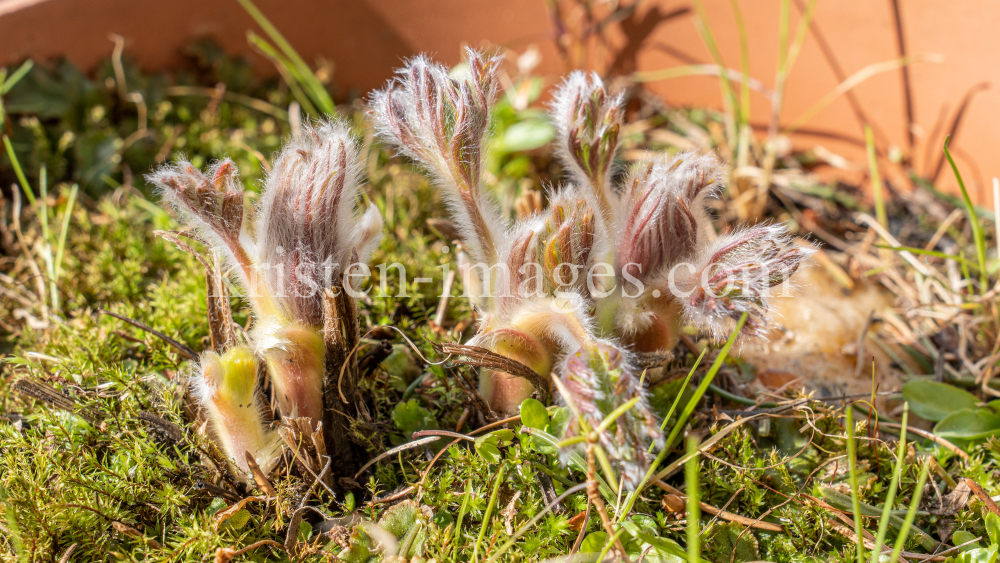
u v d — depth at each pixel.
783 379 0.38
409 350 0.36
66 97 0.44
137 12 0.45
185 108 0.47
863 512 0.32
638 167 0.32
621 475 0.30
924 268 0.42
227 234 0.30
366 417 0.33
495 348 0.31
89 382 0.34
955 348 0.39
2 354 0.37
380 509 0.32
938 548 0.32
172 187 0.29
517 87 0.47
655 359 0.32
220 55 0.48
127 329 0.36
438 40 0.48
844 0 0.43
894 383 0.38
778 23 0.45
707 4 0.45
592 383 0.29
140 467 0.31
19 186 0.43
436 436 0.33
